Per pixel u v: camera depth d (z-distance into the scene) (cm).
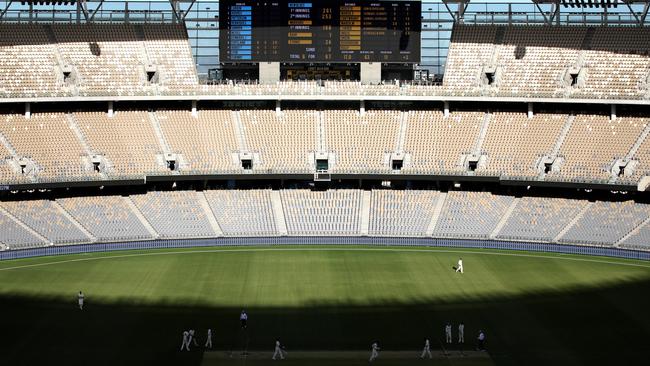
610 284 7525
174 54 10588
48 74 10138
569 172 9688
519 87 10388
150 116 10325
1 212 9131
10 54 10188
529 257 8762
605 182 9475
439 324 6262
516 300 6956
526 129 10281
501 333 6062
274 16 10331
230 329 6109
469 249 9162
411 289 7312
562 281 7650
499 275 7881
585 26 10719
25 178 9294
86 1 10519
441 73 11544
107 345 5728
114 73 10312
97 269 8012
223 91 10288
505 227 9450
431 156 10056
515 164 9875
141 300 6881
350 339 5894
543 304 6838
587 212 9512
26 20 10669
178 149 10000
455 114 10525
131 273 7850
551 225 9388
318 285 7438
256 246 9275
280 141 10206
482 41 10794
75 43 10431
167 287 7319
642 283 7581
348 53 10381
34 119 10019
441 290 7281
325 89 10319
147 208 9631
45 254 8688
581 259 8688
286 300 6912
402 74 10788
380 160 10031
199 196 9912
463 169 9906
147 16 10825
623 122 10181
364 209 9825
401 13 10362
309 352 5619
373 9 10344
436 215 9706
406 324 6256
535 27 10819
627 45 10519
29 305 6700
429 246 9338
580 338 5962
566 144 10019
